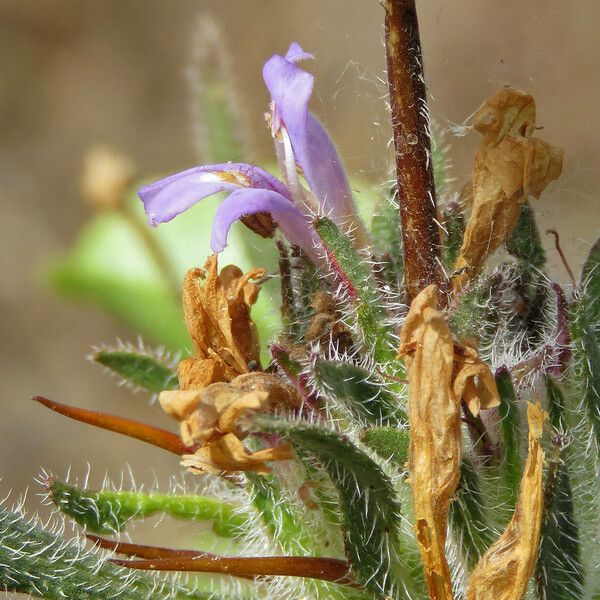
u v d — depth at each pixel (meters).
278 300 0.35
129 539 0.36
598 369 0.32
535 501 0.31
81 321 0.88
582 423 0.32
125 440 0.82
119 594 0.33
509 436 0.32
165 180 0.33
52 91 1.03
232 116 0.37
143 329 0.42
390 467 0.33
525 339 0.33
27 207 0.97
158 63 1.02
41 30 1.05
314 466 0.32
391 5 0.32
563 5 0.81
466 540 0.32
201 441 0.31
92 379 0.86
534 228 0.33
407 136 0.32
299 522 0.33
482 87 0.81
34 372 0.87
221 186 0.33
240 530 0.34
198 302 0.33
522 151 0.32
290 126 0.33
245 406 0.32
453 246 0.32
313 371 0.32
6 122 1.02
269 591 0.33
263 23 0.93
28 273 0.92
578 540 0.32
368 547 0.32
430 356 0.31
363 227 0.33
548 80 0.80
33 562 0.33
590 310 0.33
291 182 0.33
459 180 0.39
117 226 0.42
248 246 0.36
